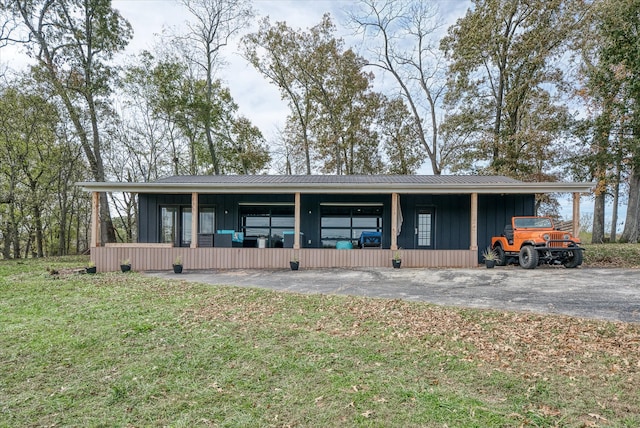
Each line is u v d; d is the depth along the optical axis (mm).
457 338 4406
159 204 12875
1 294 7203
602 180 16078
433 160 21469
